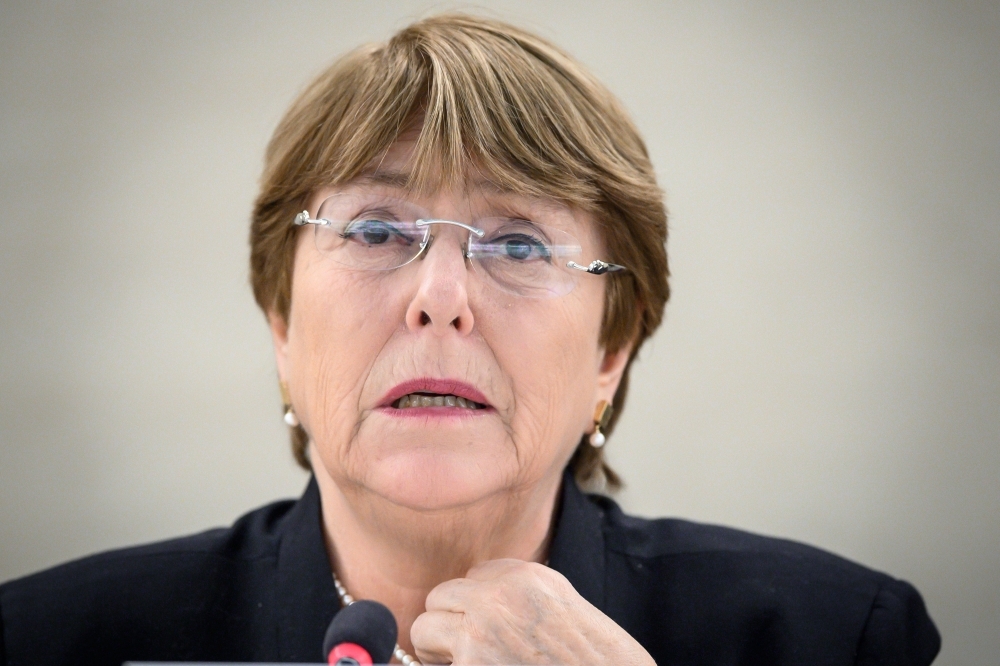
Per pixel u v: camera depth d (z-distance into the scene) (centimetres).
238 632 719
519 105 648
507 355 616
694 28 1291
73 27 1273
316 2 1298
